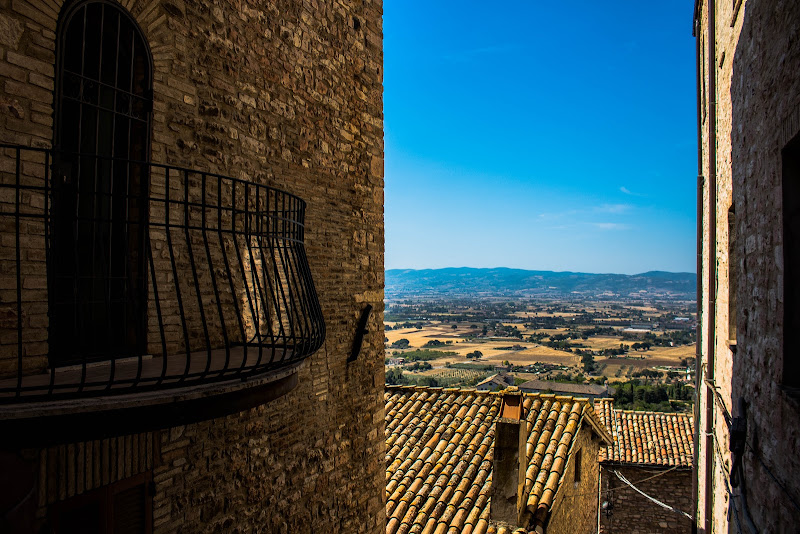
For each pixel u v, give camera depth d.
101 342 4.12
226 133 5.10
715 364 8.59
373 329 7.53
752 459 4.98
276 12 5.78
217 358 4.43
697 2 10.21
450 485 8.66
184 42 4.68
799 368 3.91
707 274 9.36
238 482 5.06
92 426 2.90
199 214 4.81
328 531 6.40
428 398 11.43
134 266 4.33
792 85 3.68
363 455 7.18
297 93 6.08
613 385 64.00
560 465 8.66
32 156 3.49
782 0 3.95
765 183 4.58
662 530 16.23
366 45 7.46
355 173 7.18
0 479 2.29
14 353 3.38
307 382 6.12
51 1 3.62
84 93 3.96
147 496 4.14
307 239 6.21
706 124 9.73
